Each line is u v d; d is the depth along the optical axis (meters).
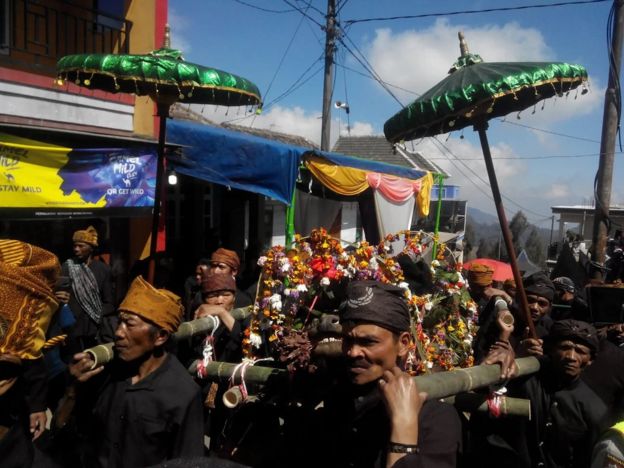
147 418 2.49
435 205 27.16
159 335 2.56
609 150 9.85
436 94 3.60
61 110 7.03
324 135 15.09
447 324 4.05
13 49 6.46
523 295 3.72
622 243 12.77
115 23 7.90
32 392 3.37
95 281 5.73
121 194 6.47
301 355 2.54
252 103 4.48
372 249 3.44
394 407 1.86
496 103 3.94
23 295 1.73
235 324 3.63
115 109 7.78
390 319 2.06
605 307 4.35
